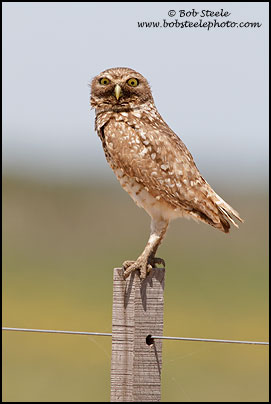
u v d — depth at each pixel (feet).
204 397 51.13
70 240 99.19
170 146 30.78
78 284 78.33
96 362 55.11
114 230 102.01
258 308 70.49
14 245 94.12
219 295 76.28
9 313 64.85
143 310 25.61
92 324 62.13
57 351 57.36
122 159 30.73
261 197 123.34
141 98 32.19
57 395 49.80
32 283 77.87
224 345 59.88
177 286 80.07
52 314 65.00
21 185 114.73
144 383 25.53
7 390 50.06
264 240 98.02
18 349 57.67
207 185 31.12
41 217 101.96
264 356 58.90
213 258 91.61
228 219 30.81
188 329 62.08
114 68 32.65
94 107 32.68
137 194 30.96
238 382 52.85
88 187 116.98
